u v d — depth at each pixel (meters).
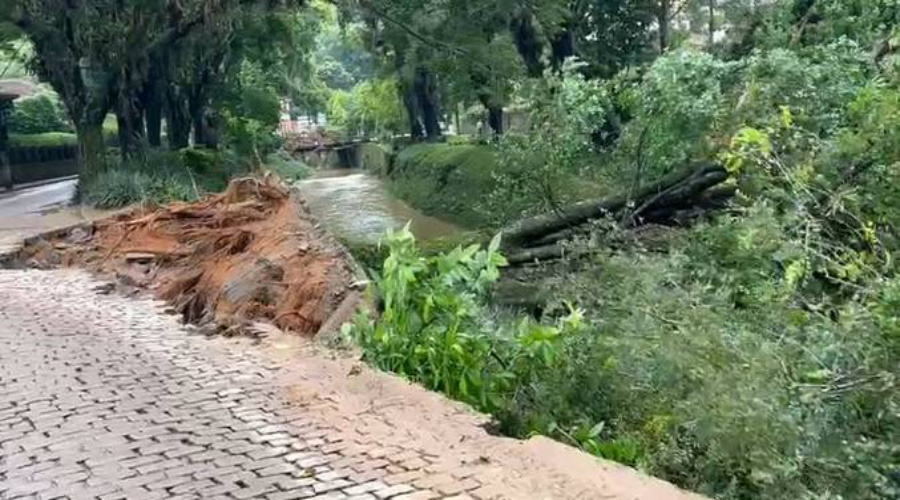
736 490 4.77
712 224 9.09
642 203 10.59
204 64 25.33
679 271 7.47
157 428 5.00
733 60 10.37
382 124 45.78
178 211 11.68
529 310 8.75
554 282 8.70
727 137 8.59
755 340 5.77
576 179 11.32
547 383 5.98
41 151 31.30
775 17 11.70
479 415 5.11
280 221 10.34
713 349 5.72
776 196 6.79
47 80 20.23
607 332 6.40
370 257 12.50
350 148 51.50
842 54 8.91
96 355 6.69
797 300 6.35
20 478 4.32
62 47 19.22
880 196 6.72
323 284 8.05
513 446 4.55
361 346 6.41
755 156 6.90
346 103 54.59
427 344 5.93
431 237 18.53
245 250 9.87
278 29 26.41
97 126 20.06
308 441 4.71
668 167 10.29
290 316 7.88
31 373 6.20
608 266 7.80
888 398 5.01
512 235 10.80
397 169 33.41
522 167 11.23
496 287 8.80
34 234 12.73
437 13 18.17
